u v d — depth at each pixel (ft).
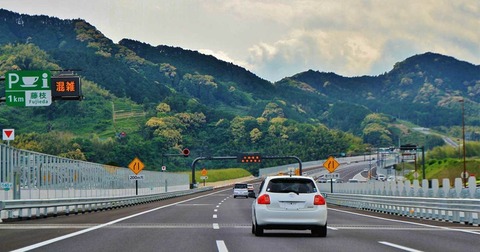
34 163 133.18
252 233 72.59
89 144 565.53
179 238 65.26
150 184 308.40
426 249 54.39
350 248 55.21
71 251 51.83
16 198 118.52
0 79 144.97
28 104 145.07
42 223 92.89
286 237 67.26
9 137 120.88
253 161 384.06
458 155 603.67
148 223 92.79
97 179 197.06
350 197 168.45
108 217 111.86
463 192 105.60
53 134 630.74
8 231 75.31
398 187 146.00
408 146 391.04
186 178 458.50
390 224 91.97
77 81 145.48
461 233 73.77
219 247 55.52
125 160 555.69
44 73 145.07
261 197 67.97
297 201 67.31
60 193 152.05
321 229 67.62
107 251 51.98
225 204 189.67
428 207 107.14
